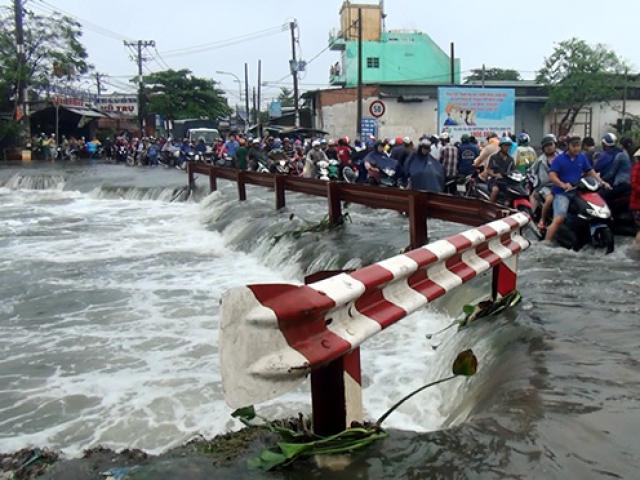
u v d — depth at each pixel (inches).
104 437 183.0
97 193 884.0
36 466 140.6
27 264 423.8
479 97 1368.1
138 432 185.0
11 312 312.3
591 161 440.8
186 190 792.9
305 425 128.3
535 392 151.9
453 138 1364.4
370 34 1952.5
